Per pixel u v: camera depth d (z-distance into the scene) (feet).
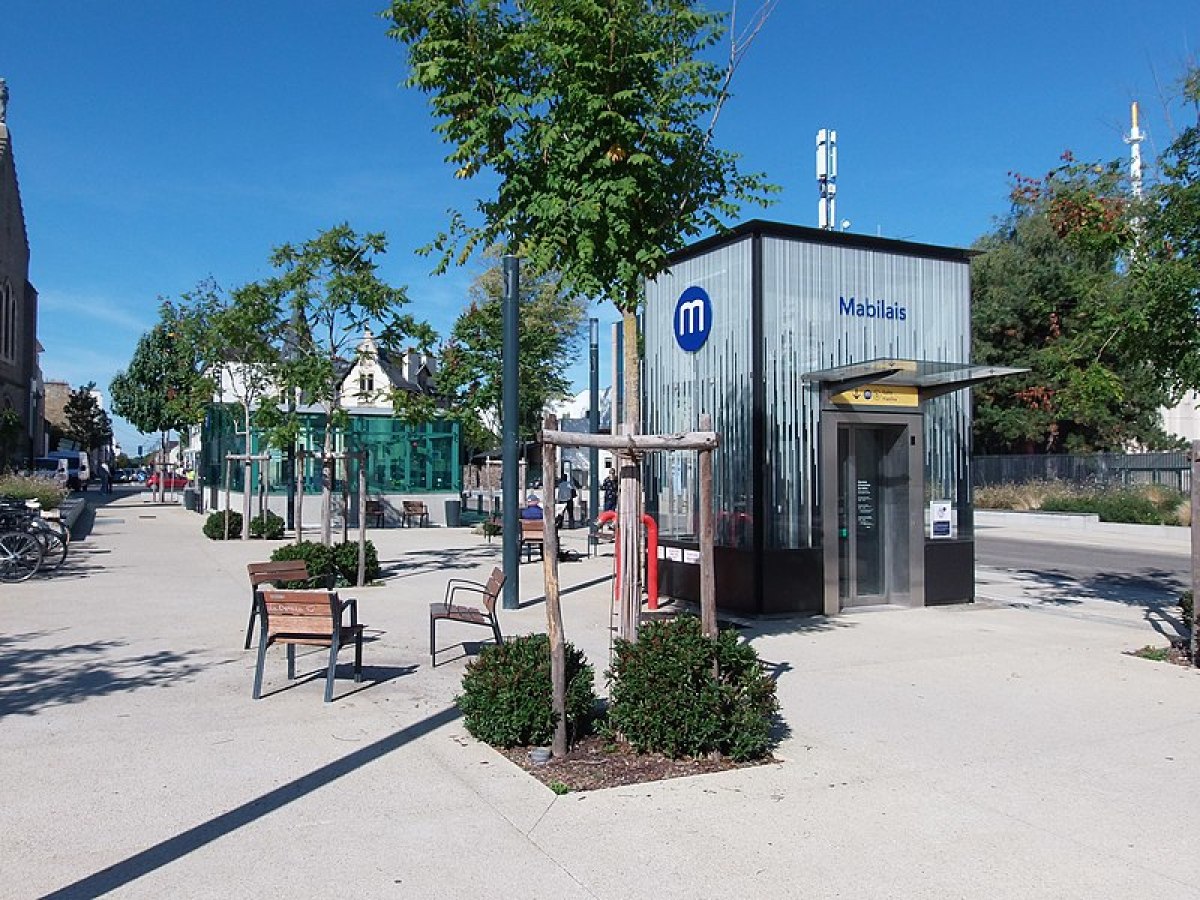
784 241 37.83
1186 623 31.19
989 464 117.80
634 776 18.04
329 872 13.84
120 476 305.53
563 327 112.57
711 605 19.85
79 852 14.51
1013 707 23.39
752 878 13.74
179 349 85.61
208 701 23.44
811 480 37.81
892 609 39.37
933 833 15.47
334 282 45.83
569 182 23.38
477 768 18.42
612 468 100.37
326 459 46.47
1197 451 28.45
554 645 19.20
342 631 24.95
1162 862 14.43
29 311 151.12
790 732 21.04
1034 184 43.57
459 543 70.03
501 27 25.02
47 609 37.42
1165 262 31.35
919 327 40.81
